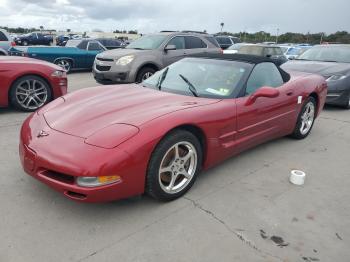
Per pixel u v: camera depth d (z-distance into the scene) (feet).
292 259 8.02
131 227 8.93
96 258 7.76
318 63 25.70
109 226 8.93
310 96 16.47
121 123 9.27
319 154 15.07
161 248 8.18
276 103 13.71
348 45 27.78
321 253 8.29
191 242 8.45
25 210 9.46
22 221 8.97
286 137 17.19
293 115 15.33
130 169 8.71
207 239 8.59
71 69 42.47
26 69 19.56
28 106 20.21
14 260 7.57
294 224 9.45
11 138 15.23
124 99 11.27
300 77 16.47
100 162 8.34
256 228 9.15
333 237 8.95
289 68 25.39
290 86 14.94
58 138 9.11
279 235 8.90
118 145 8.62
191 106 10.64
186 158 10.28
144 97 11.48
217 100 11.59
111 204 9.93
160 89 12.73
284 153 14.94
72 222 9.03
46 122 10.10
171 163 9.93
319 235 9.00
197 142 10.44
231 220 9.46
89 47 43.93
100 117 9.80
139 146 8.77
